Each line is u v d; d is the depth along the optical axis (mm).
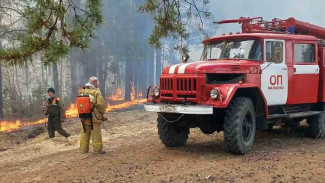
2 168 7574
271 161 6449
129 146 8859
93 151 8492
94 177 5836
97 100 7859
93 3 5457
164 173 5824
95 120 7914
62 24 5133
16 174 6809
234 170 5855
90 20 5426
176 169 6043
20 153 9352
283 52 8117
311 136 9109
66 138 10930
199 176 5559
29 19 5035
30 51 5023
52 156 8398
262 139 8969
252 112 7227
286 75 8078
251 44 7840
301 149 7586
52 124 11094
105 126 13258
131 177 5691
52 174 6328
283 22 9070
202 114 7289
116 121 14391
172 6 7410
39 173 6578
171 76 7188
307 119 9086
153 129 11930
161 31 7457
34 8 5078
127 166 6445
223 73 6953
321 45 9273
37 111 20562
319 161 6355
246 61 7668
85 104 7859
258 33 8062
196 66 6938
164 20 7391
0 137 12102
